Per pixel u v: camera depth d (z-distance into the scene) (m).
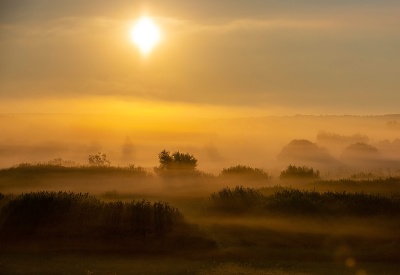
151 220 46.47
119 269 36.97
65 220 46.28
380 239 47.69
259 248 44.81
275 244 46.78
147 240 44.53
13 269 35.81
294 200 53.97
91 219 46.47
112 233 45.12
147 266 38.34
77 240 44.34
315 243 47.09
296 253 43.59
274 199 55.56
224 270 37.31
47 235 44.78
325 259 42.41
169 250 43.56
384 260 42.31
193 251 43.59
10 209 46.62
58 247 43.47
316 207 53.38
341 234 48.56
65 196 49.34
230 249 44.22
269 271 37.28
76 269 36.53
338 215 52.38
